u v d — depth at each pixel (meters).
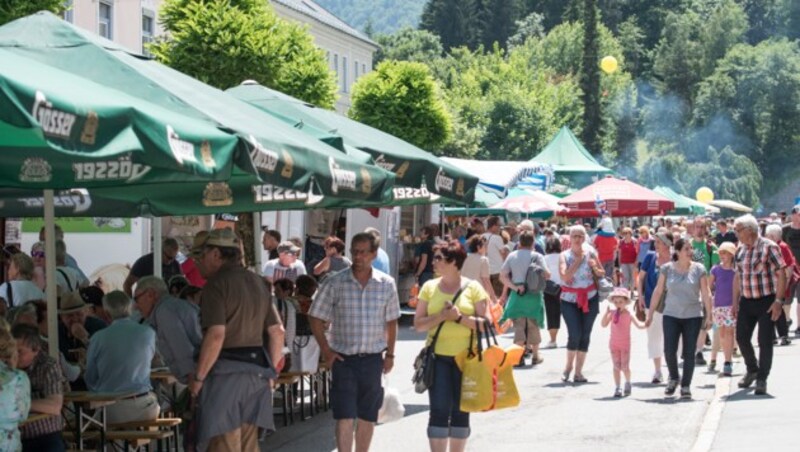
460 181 14.66
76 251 19.81
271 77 33.53
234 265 8.58
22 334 8.30
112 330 10.45
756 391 14.46
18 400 7.68
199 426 8.45
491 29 137.38
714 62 123.00
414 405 14.78
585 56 109.75
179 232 23.38
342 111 69.38
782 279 14.41
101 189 12.01
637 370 17.83
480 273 17.91
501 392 9.98
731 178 108.69
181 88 9.36
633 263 33.12
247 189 11.59
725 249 16.27
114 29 38.75
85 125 6.05
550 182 35.56
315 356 13.48
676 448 11.41
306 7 66.44
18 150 7.71
